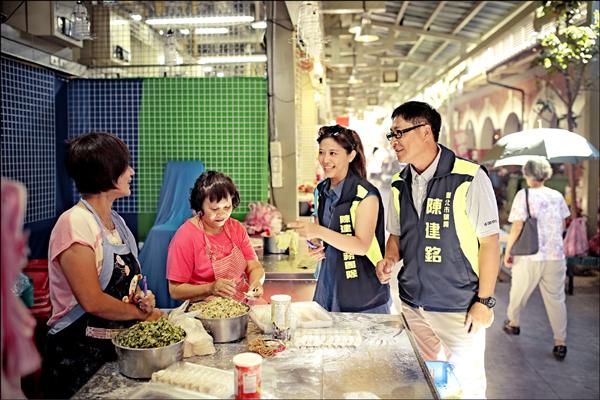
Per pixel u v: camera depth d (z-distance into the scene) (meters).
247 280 2.79
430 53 14.59
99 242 1.89
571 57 4.55
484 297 2.59
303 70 6.38
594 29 4.52
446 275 2.64
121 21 5.30
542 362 4.37
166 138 4.79
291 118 4.81
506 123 10.16
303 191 6.14
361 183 2.77
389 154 13.10
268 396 1.54
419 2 10.04
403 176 2.81
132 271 2.01
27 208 4.10
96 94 4.77
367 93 22.25
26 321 1.17
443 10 10.24
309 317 2.20
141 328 1.76
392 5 10.65
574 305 5.91
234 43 5.76
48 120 4.41
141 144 4.79
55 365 1.89
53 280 1.90
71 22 4.28
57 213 4.56
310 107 6.79
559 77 7.55
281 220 4.67
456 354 2.70
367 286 2.77
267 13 4.77
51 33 4.00
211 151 4.79
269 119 4.80
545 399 3.71
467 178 2.58
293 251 4.09
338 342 1.93
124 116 4.78
